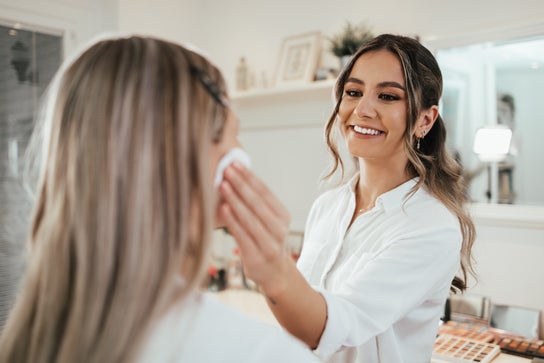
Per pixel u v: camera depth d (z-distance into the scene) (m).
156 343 0.47
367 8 2.21
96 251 0.45
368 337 0.88
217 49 2.88
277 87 2.46
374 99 1.05
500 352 1.65
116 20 2.49
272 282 0.67
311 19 2.43
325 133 1.29
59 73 0.52
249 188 0.57
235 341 0.49
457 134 1.95
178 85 0.48
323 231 1.29
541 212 1.76
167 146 0.47
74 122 0.47
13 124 2.28
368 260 1.04
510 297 1.85
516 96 1.81
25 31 2.31
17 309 0.51
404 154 1.12
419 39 2.02
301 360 0.50
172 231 0.46
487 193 1.88
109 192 0.45
